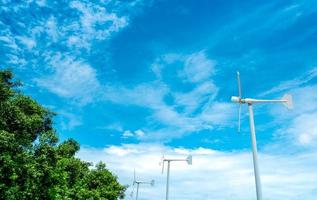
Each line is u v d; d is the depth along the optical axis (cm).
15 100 2203
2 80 2205
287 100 1850
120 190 3966
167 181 3481
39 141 2256
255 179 1667
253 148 1753
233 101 1864
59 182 2536
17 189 1952
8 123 2028
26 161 2061
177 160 3512
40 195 2256
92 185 3641
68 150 3139
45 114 2397
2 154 1898
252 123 1819
